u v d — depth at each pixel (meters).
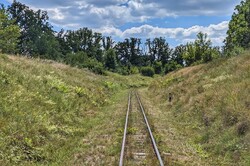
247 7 61.50
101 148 11.04
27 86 14.98
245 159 9.48
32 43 95.69
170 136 13.65
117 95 36.84
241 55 27.02
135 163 9.28
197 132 14.41
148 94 41.38
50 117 13.29
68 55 92.25
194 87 24.11
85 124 15.34
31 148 9.60
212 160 10.30
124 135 12.57
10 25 76.19
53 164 9.05
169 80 39.06
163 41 149.00
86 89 25.08
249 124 11.33
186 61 61.09
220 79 21.41
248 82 16.16
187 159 10.17
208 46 58.50
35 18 103.19
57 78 21.84
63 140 11.61
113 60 115.25
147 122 16.06
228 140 11.43
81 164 9.25
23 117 11.09
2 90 12.34
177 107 21.78
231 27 64.44
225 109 13.95
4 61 17.86
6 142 8.98
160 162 9.03
